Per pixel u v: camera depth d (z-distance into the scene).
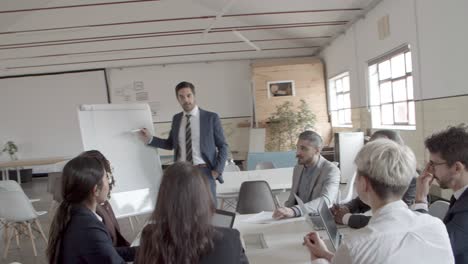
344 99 8.32
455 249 1.42
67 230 1.63
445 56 4.04
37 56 9.36
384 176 1.16
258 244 2.02
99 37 8.54
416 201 1.90
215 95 10.82
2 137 10.98
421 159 4.70
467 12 3.61
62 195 1.71
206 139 3.39
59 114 10.90
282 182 3.92
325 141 9.39
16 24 7.54
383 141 1.26
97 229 1.63
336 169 2.78
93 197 1.73
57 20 7.57
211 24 7.98
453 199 1.56
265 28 8.34
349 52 7.46
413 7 4.70
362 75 6.73
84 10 7.32
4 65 9.77
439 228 1.17
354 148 3.64
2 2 6.30
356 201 2.46
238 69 10.79
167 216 1.13
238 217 2.56
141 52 9.69
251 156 5.57
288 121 9.23
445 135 1.54
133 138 3.43
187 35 8.84
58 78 10.81
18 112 10.92
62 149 10.95
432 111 4.39
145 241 1.16
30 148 10.99
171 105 10.80
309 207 2.44
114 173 3.24
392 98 5.77
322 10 6.80
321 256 1.59
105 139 3.28
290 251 1.86
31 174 10.78
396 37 5.25
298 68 9.53
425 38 4.45
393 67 5.68
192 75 10.79
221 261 1.15
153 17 7.83
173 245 1.11
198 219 1.14
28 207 4.21
